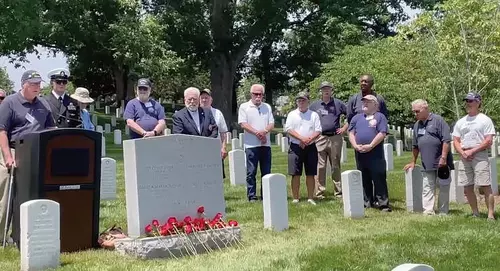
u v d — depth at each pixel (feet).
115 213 35.22
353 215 34.27
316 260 24.27
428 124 35.65
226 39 139.64
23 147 25.50
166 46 128.16
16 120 27.02
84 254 25.25
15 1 92.02
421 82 78.18
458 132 34.22
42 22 106.32
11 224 27.86
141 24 122.93
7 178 27.35
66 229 25.72
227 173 56.39
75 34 125.59
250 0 134.41
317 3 137.39
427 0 128.77
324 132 41.22
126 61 123.13
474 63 58.34
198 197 28.45
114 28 120.98
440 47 58.90
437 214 35.63
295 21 142.10
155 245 25.23
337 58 117.39
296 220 33.45
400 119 100.32
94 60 142.92
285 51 175.63
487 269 23.21
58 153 25.18
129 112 34.88
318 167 41.42
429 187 35.70
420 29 65.16
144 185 26.86
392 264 23.67
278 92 209.77
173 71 133.80
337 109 41.57
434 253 25.54
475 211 34.78
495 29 57.31
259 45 158.92
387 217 34.71
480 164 33.65
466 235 29.07
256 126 38.93
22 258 22.59
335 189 42.11
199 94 35.88
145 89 34.99
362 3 134.00
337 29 140.26
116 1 125.08
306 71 172.35
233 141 74.90
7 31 93.50
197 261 24.47
